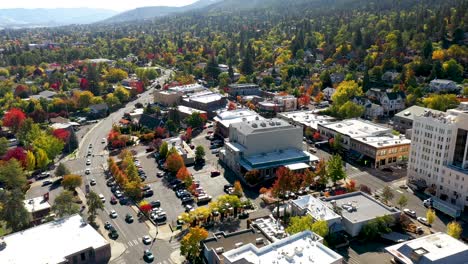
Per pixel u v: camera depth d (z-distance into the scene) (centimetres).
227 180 17588
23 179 16000
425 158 16000
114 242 12744
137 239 12938
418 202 15225
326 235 12175
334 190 16238
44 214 14650
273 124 19412
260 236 11638
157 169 18988
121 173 16875
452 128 14925
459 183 14662
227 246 11069
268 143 18712
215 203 14075
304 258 9956
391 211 13512
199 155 19700
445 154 15162
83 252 11475
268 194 15462
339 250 12200
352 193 14812
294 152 18912
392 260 11594
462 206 14650
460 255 10700
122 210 14925
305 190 16250
